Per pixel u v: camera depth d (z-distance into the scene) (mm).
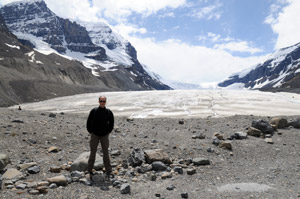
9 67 146625
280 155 11047
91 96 107000
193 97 78188
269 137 14352
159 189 7141
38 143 11586
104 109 8289
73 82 189125
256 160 10328
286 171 8758
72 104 74750
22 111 23906
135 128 17844
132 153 10016
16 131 12516
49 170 8453
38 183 6926
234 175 8438
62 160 9711
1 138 11266
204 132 16156
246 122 19828
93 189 6973
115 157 10641
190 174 8578
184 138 14047
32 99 100312
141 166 9078
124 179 7844
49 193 6477
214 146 12203
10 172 7793
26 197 6129
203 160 9711
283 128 17281
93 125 8141
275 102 62750
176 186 7406
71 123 17859
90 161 8203
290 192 6750
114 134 15078
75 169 8516
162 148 11844
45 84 122938
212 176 8359
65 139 12648
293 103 60531
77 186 7137
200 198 6422
